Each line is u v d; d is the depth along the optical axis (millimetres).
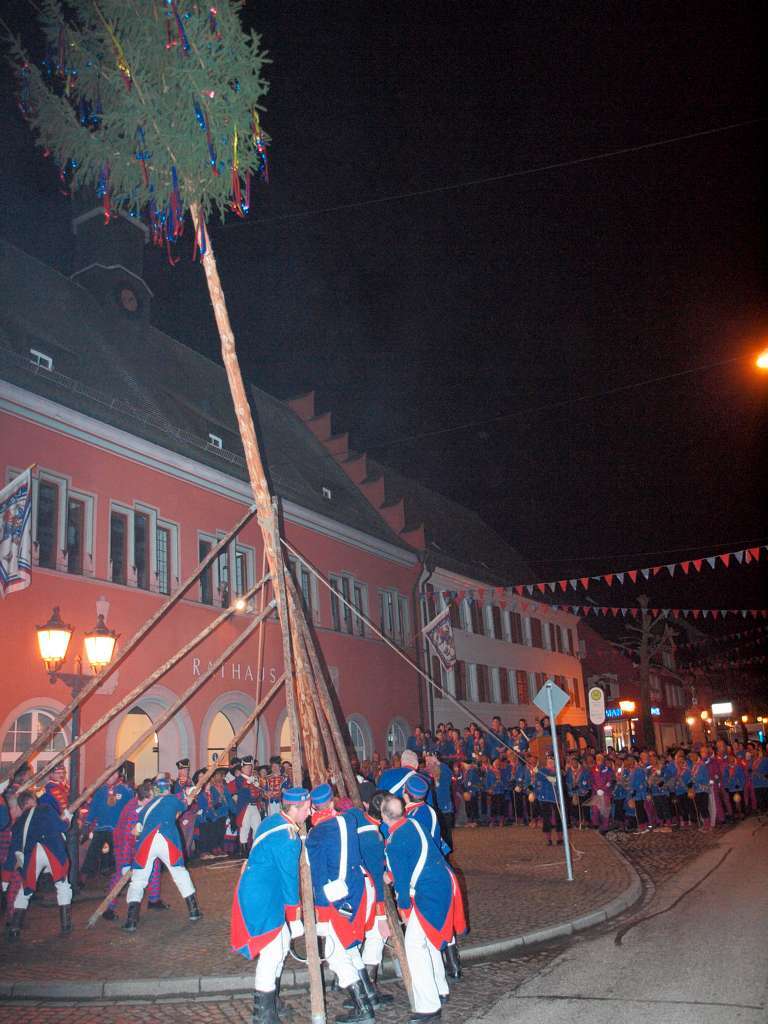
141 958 8578
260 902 6402
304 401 33500
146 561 18609
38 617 15523
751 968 7211
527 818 21797
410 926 6559
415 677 29578
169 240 9156
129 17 8469
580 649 48875
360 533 27656
